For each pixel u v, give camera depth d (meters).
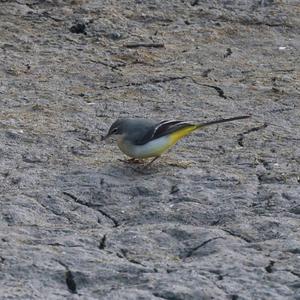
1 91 22.77
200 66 24.95
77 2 28.86
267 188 17.31
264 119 21.33
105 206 16.75
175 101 22.47
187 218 16.20
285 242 15.12
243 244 15.14
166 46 26.31
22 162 18.59
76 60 25.06
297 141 19.95
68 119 21.06
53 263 14.37
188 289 13.56
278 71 24.67
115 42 26.47
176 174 17.97
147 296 13.41
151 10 28.59
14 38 26.30
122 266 14.32
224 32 27.42
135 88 23.30
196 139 19.97
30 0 28.89
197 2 29.31
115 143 19.70
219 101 22.50
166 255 14.88
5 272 14.08
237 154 19.12
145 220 16.20
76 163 18.56
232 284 13.78
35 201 16.70
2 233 15.40
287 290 13.66
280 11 28.81
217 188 17.38
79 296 13.46
